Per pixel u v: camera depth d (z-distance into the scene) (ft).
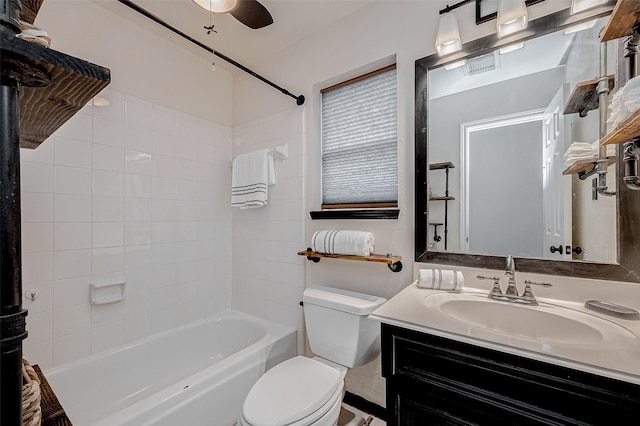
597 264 3.58
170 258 6.60
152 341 6.07
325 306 4.97
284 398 3.74
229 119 7.89
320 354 5.05
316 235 5.65
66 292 5.07
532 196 4.04
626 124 2.51
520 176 4.13
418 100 4.90
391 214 5.18
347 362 4.70
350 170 6.13
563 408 2.40
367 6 5.56
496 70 4.31
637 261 3.35
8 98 1.49
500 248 4.24
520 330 3.54
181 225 6.81
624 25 2.95
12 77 1.53
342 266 5.85
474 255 4.40
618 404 2.21
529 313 3.54
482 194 4.39
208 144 7.39
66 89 1.93
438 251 4.71
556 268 3.82
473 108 4.47
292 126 6.67
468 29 4.51
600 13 3.59
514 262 4.09
